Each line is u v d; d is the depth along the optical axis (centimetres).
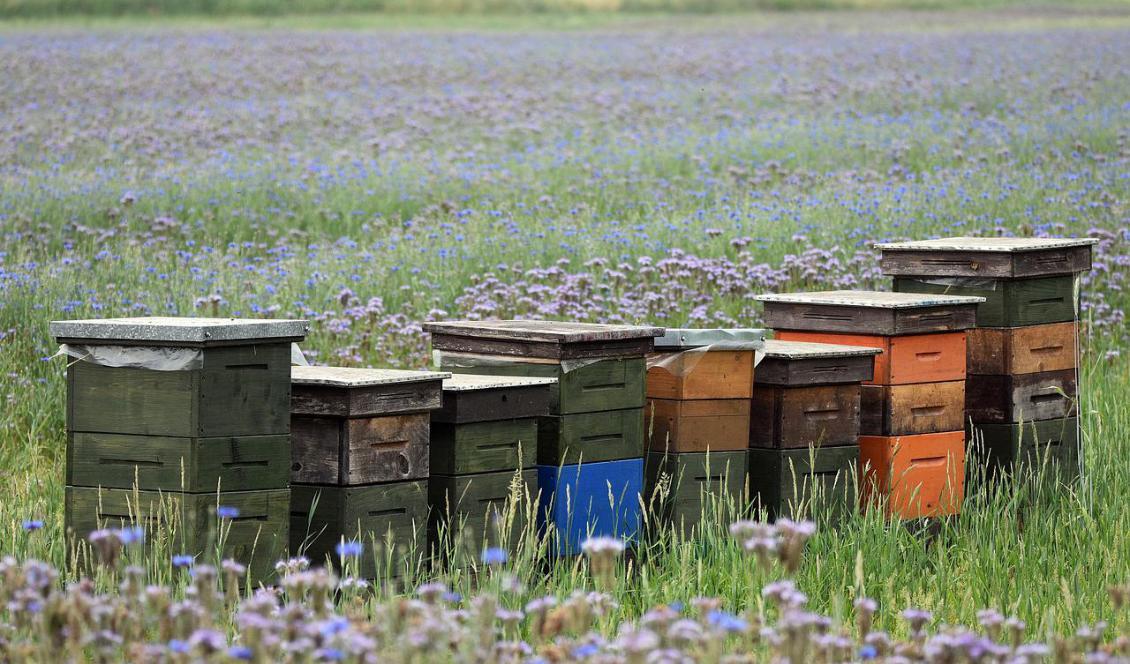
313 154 8362
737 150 8175
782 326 2886
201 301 4031
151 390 2078
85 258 4938
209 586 1568
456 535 2295
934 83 12106
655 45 17288
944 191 6262
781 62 14775
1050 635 1825
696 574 2325
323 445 2175
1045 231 5300
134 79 12644
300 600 1673
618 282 4791
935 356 2784
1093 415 3397
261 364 2111
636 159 7888
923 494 2772
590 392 2436
